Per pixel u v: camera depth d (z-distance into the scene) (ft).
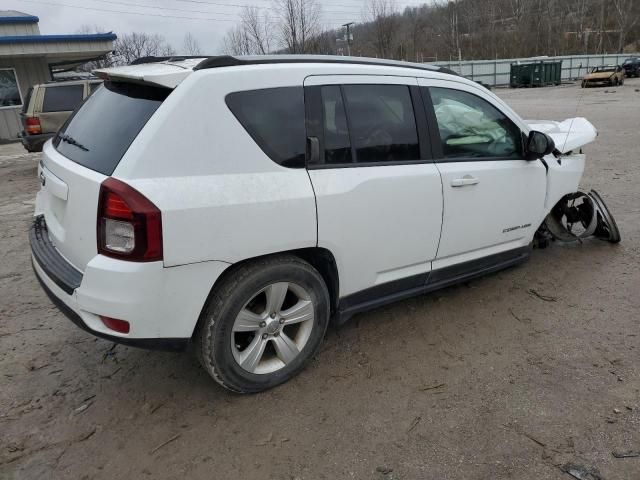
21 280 15.48
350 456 8.12
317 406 9.30
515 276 14.56
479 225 12.18
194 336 8.87
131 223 7.63
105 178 7.89
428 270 11.58
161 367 10.64
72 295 8.34
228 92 8.53
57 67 78.69
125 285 7.75
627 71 142.31
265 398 9.55
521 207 13.17
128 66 10.09
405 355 10.83
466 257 12.37
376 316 12.47
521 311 12.57
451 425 8.73
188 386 9.98
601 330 11.53
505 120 12.77
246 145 8.62
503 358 10.62
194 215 7.97
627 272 14.44
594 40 246.68
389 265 10.75
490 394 9.49
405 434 8.55
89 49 56.29
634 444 8.15
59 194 8.90
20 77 57.47
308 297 9.67
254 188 8.57
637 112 56.70
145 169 7.82
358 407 9.25
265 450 8.29
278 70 9.12
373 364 10.53
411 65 11.39
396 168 10.44
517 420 8.79
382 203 10.15
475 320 12.20
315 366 10.50
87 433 8.74
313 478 7.72
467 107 12.03
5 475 7.86
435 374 10.15
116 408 9.38
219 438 8.57
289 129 9.12
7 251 18.30
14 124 58.23
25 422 9.03
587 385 9.63
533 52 233.76
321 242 9.45
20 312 13.26
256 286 8.87
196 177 8.14
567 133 15.78
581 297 13.15
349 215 9.70
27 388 10.00
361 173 9.88
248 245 8.55
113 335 8.10
